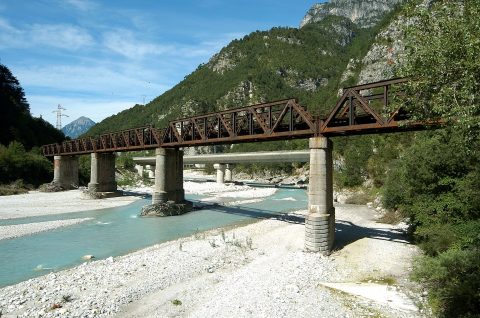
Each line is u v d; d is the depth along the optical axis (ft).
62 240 97.76
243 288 56.95
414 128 65.51
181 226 117.70
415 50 33.83
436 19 33.63
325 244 77.00
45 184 245.65
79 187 257.75
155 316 48.80
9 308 50.83
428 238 71.15
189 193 237.04
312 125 79.56
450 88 31.58
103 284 61.11
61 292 57.31
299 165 377.50
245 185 315.17
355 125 70.33
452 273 48.29
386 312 46.91
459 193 69.51
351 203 173.58
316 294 53.88
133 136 174.91
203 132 121.08
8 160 240.94
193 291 57.57
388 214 117.50
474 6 30.94
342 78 461.37
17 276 67.97
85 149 218.38
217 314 47.57
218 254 79.71
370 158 206.80
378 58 367.66
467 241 59.62
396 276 61.46
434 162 74.95
